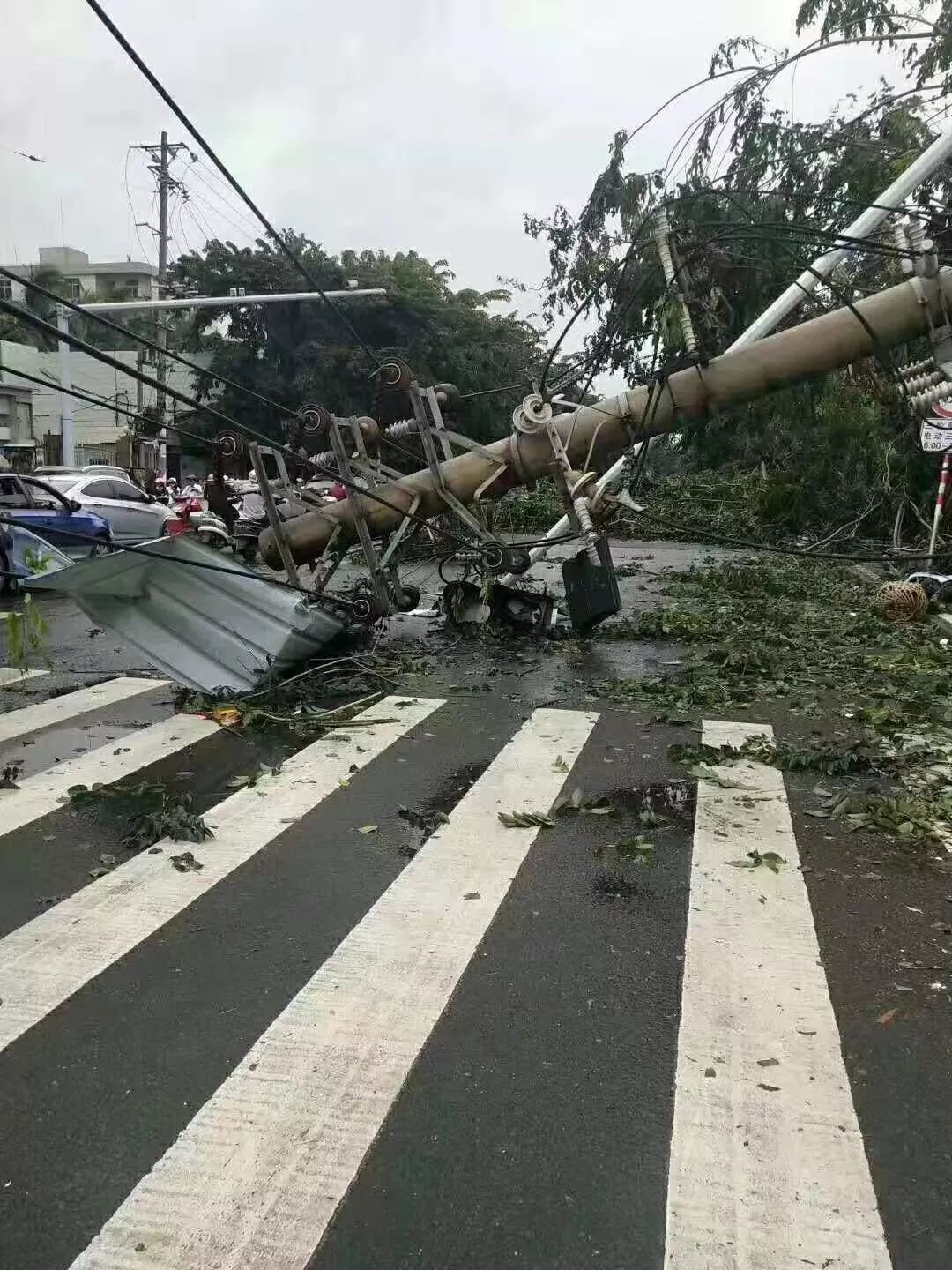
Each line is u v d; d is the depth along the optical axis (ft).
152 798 17.95
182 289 118.93
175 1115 9.29
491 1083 9.77
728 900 13.89
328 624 27.12
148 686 27.17
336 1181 8.46
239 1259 7.66
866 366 43.47
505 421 123.13
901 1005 11.25
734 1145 8.92
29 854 15.38
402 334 116.47
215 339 116.78
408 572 52.75
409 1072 9.93
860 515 54.34
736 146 37.09
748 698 26.12
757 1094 9.64
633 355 35.09
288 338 116.78
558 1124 9.18
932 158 28.60
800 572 52.85
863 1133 9.10
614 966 12.06
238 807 17.60
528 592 34.99
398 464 37.96
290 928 13.01
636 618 38.73
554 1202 8.24
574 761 20.47
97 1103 9.45
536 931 12.94
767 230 30.86
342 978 11.74
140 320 125.39
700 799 18.10
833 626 36.76
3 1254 7.69
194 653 25.25
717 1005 11.19
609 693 26.50
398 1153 8.80
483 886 14.32
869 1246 7.82
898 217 29.40
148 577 24.26
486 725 23.30
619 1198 8.29
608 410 29.09
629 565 59.31
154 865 14.97
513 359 125.29
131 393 128.36
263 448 28.86
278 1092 9.62
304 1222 8.02
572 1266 7.61
